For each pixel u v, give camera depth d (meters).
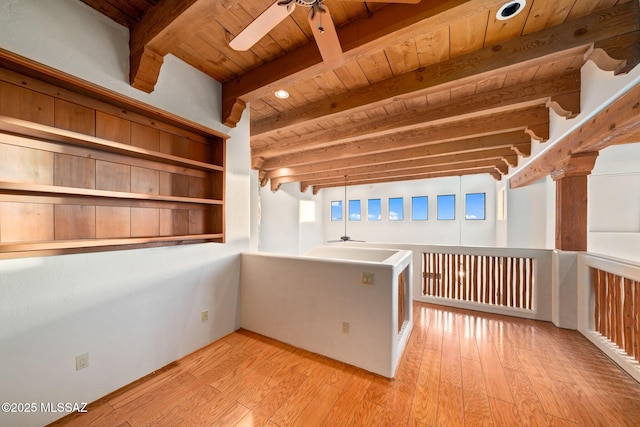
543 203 4.68
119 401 1.72
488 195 6.89
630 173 4.04
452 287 3.73
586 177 2.83
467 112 2.70
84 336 1.66
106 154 1.80
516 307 3.30
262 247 6.92
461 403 1.70
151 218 2.07
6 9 1.36
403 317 2.76
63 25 1.56
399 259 2.41
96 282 1.72
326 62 1.61
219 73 2.44
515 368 2.09
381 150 4.04
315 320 2.34
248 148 2.93
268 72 2.25
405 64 2.20
